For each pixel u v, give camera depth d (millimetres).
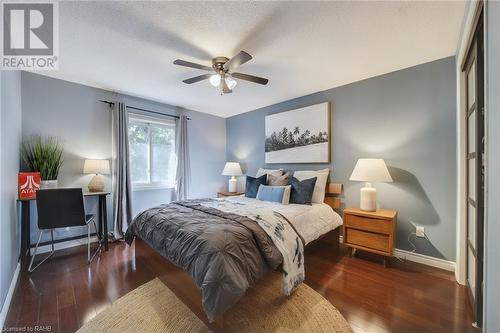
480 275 1508
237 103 4062
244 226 1846
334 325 1529
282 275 1841
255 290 1913
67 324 1547
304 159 3541
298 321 1574
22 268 2295
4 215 1759
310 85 3148
